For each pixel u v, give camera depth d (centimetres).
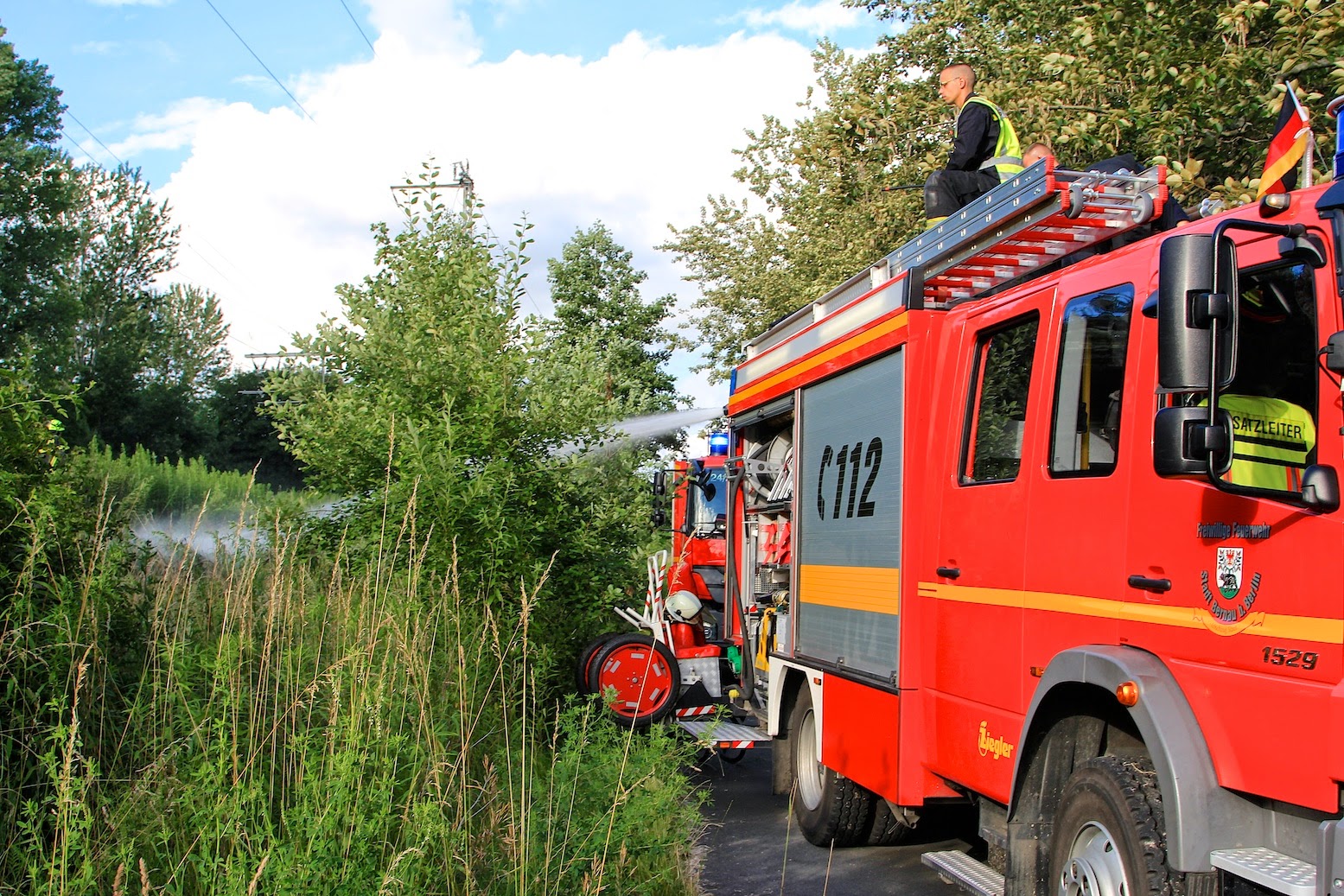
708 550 1062
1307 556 339
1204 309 343
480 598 777
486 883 450
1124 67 878
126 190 4238
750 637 890
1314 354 349
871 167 1377
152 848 400
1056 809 438
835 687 662
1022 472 492
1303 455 347
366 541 827
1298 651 339
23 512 510
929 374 588
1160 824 379
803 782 730
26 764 435
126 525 655
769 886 616
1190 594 384
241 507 648
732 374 961
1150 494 406
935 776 565
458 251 970
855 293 695
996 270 585
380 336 924
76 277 4122
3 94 3169
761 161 2170
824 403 714
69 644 454
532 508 906
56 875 368
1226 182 747
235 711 447
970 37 1311
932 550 568
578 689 909
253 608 589
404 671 532
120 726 489
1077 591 445
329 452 891
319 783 425
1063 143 918
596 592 943
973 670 520
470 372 898
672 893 538
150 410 4194
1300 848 345
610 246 2947
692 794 789
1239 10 760
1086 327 464
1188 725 373
